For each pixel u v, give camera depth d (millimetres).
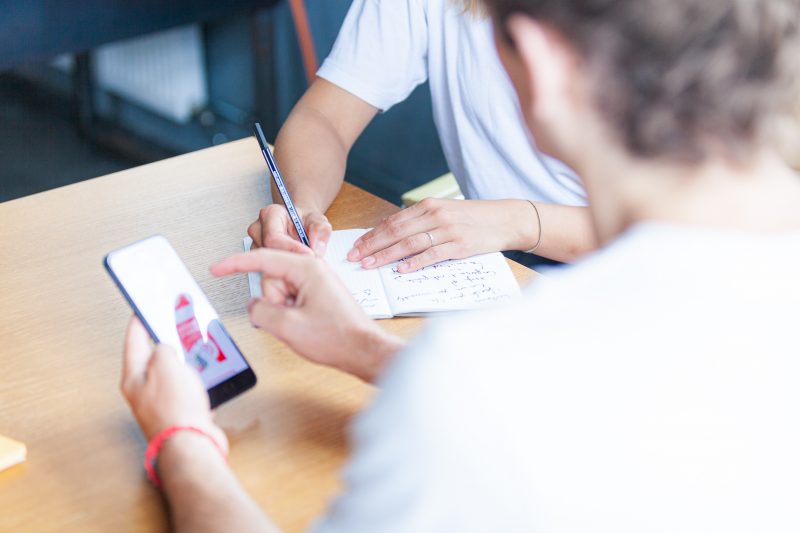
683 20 483
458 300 1142
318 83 1617
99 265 1216
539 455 452
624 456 465
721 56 485
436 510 455
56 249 1243
